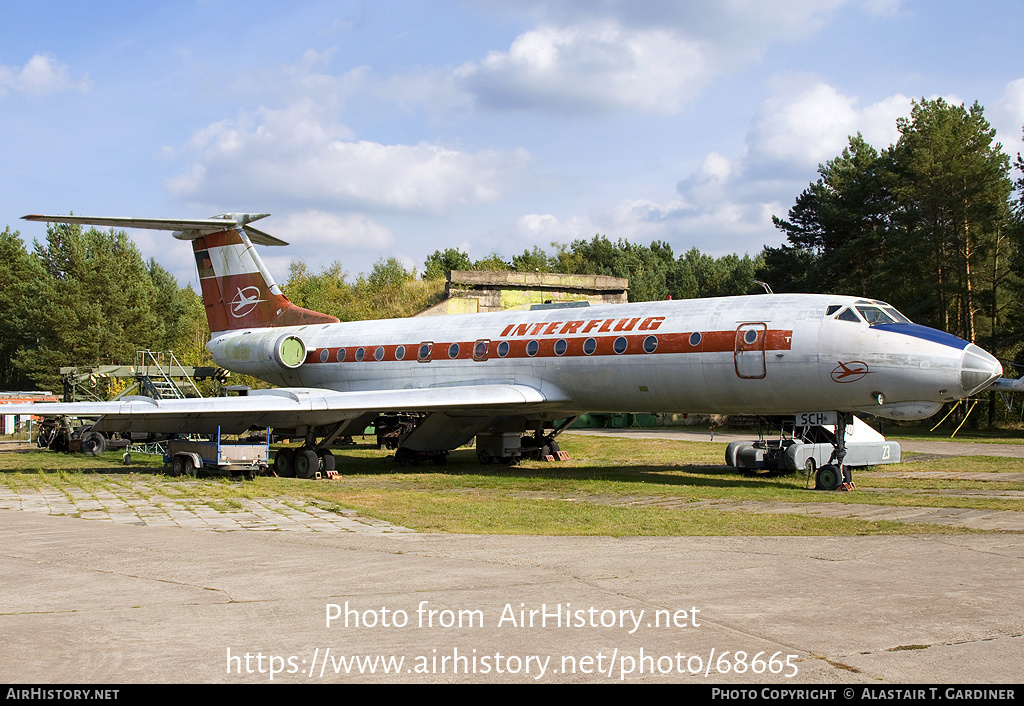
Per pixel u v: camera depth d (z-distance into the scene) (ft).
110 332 182.60
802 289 153.38
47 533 36.42
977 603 24.26
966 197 130.72
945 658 19.51
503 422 75.15
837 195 161.68
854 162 171.42
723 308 59.72
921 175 133.59
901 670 18.69
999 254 141.79
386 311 181.88
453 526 38.50
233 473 65.26
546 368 66.33
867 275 152.05
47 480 60.18
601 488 55.62
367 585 26.32
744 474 66.28
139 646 20.35
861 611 23.36
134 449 95.86
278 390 69.67
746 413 60.90
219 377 92.48
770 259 165.48
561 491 54.49
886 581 26.99
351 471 71.67
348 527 38.47
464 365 71.31
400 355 75.51
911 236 133.18
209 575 27.76
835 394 54.85
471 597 24.81
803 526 38.42
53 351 180.04
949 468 69.87
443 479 62.54
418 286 191.21
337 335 81.20
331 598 24.71
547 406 68.33
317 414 65.46
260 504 46.73
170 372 101.19
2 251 220.84
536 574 27.89
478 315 74.28
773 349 56.13
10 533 36.42
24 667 18.84
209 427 65.10
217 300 88.12
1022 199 125.18
